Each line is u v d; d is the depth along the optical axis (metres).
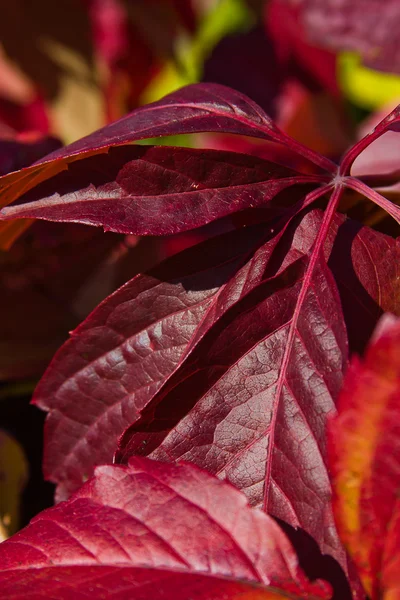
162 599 0.25
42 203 0.28
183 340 0.29
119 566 0.26
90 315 0.29
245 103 0.30
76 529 0.26
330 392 0.27
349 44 0.42
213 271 0.29
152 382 0.29
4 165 0.35
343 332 0.27
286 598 0.25
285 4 0.46
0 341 0.38
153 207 0.28
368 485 0.25
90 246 0.37
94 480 0.27
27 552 0.26
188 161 0.28
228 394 0.27
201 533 0.26
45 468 0.30
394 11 0.40
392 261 0.28
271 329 0.27
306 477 0.27
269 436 0.27
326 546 0.26
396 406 0.24
